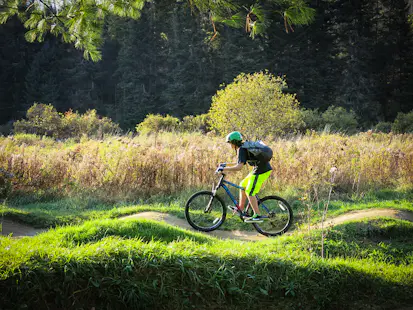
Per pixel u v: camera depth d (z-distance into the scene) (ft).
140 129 79.56
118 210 26.03
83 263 12.64
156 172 31.96
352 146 38.32
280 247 18.49
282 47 142.00
